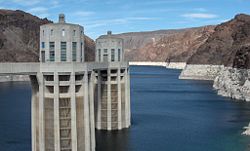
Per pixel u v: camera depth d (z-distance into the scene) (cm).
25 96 18612
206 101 17188
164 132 10175
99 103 10256
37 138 7094
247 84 17488
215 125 11194
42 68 6800
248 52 18812
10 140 9112
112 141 9144
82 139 7075
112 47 10500
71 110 6875
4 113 13038
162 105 15850
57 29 6906
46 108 6900
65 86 6919
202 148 8544
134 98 18700
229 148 8525
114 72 10312
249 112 13688
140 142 9069
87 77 7112
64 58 7000
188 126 11056
